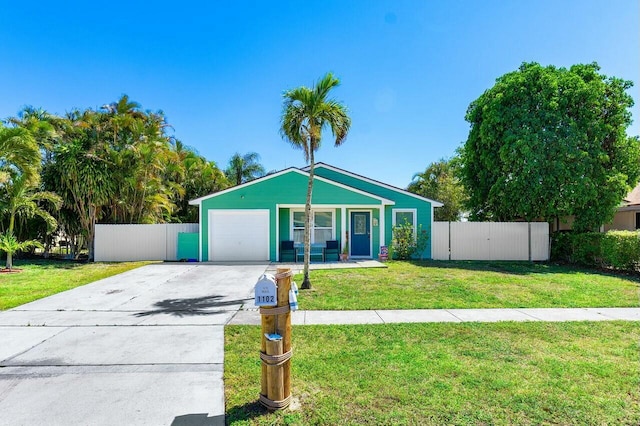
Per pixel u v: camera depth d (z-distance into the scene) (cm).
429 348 469
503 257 1584
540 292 838
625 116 1495
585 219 1481
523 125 1507
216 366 416
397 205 1606
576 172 1440
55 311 676
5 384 371
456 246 1589
